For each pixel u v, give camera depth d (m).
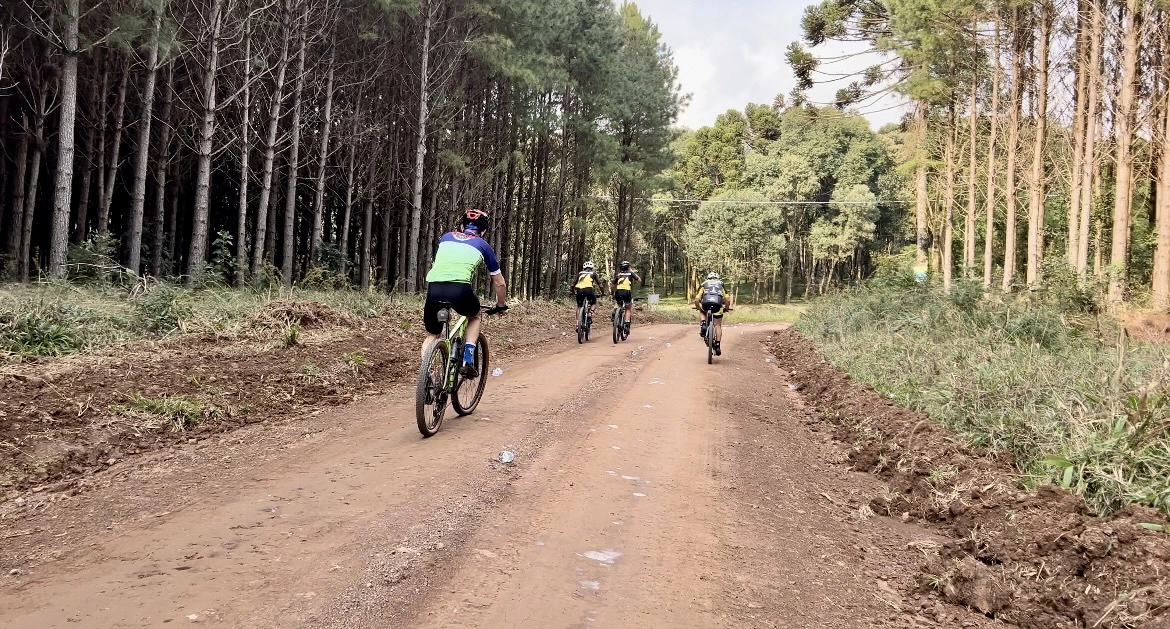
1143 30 17.70
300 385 7.73
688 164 73.75
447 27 22.16
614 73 29.38
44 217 21.25
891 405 7.61
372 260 27.23
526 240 31.38
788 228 60.91
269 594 2.97
